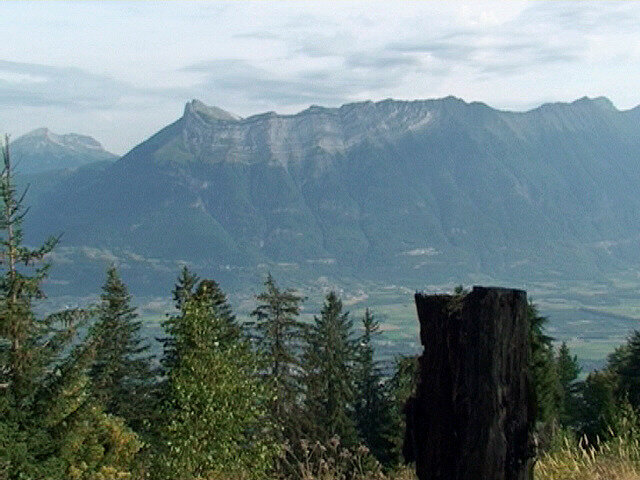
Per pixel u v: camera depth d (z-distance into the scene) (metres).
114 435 17.48
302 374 41.81
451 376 4.66
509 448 4.52
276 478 14.53
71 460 15.02
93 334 15.27
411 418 4.82
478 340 4.55
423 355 4.80
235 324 40.78
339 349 51.38
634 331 38.22
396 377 33.31
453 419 4.64
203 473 16.20
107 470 16.12
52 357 14.78
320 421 43.81
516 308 4.53
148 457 17.58
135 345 40.38
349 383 49.75
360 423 48.72
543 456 7.57
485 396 4.52
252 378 17.67
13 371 14.32
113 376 36.84
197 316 17.41
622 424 8.27
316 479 8.12
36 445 14.02
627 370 33.50
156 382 39.28
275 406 35.78
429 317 4.75
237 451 16.16
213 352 17.03
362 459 8.56
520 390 4.54
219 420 16.31
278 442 15.98
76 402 14.89
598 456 7.77
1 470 13.34
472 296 4.60
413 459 4.82
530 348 4.60
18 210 14.91
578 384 37.38
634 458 7.61
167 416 16.77
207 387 16.48
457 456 4.61
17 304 14.49
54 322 15.09
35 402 14.44
